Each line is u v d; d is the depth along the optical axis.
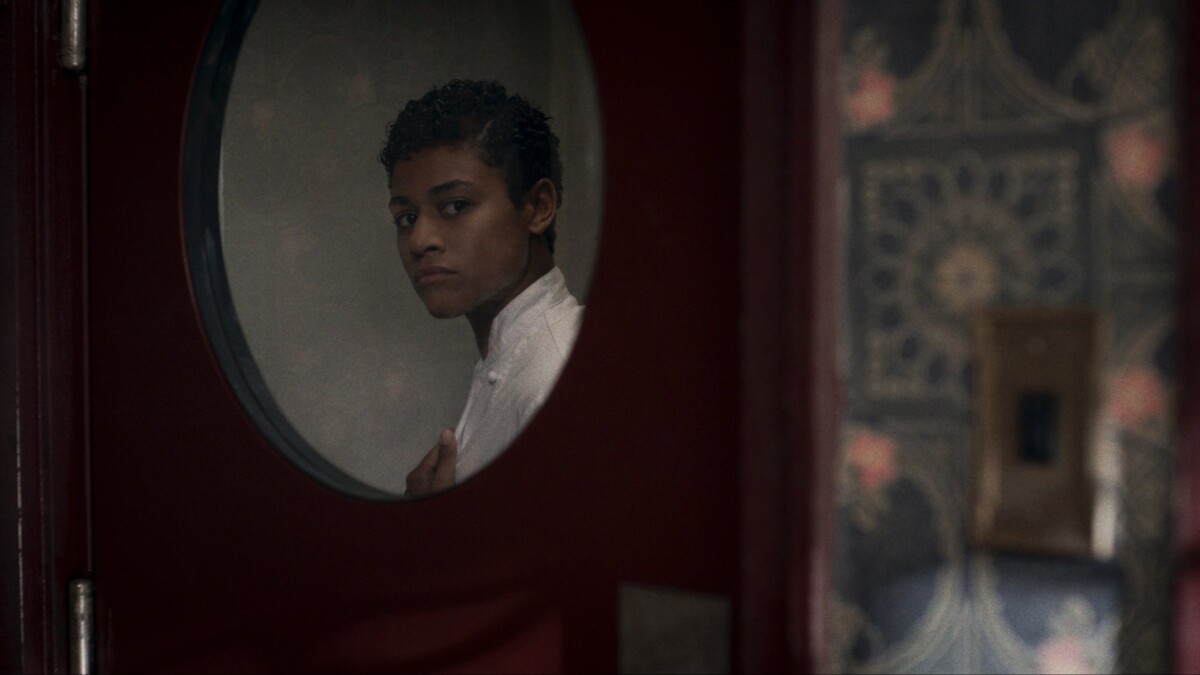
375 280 1.68
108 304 1.26
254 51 1.47
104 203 1.26
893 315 0.81
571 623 1.02
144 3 1.23
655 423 0.97
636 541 0.98
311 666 1.15
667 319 0.97
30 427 1.23
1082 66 0.77
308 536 1.16
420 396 1.73
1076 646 0.77
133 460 1.25
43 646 1.24
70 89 1.26
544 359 1.49
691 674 0.95
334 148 1.60
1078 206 0.77
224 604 1.21
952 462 0.80
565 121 1.59
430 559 1.09
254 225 1.49
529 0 1.59
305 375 1.59
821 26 0.82
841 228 0.82
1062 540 0.77
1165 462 0.75
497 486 1.06
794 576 0.84
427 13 1.63
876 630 0.82
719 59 0.94
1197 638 0.74
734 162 0.93
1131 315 0.76
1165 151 0.75
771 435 0.87
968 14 0.79
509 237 1.61
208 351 1.21
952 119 0.80
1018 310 0.78
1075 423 0.77
